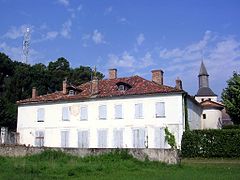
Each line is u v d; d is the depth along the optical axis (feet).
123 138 123.13
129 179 52.90
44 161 79.46
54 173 61.21
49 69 258.98
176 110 115.96
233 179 51.49
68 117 135.03
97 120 128.98
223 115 234.38
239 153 100.68
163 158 76.54
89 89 139.54
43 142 138.72
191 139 107.24
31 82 226.17
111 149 81.30
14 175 55.67
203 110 168.04
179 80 135.74
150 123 119.24
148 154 78.28
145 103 121.29
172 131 115.34
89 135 129.59
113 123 125.70
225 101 142.20
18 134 144.66
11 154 93.97
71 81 243.60
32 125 142.31
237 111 137.39
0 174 57.16
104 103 128.67
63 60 271.08
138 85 128.36
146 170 66.64
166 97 118.11
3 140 139.74
